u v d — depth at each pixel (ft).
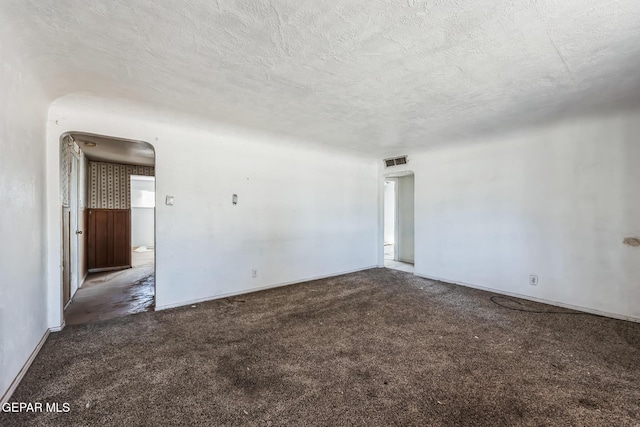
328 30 5.52
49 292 9.00
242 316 10.50
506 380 6.51
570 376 6.65
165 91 8.27
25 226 6.84
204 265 12.21
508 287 13.01
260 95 8.57
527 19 5.18
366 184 18.89
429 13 5.04
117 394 5.99
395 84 7.86
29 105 7.07
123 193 18.56
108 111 9.71
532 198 12.23
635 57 6.43
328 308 11.39
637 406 5.62
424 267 16.53
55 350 7.86
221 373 6.80
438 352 7.81
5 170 5.66
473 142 13.84
